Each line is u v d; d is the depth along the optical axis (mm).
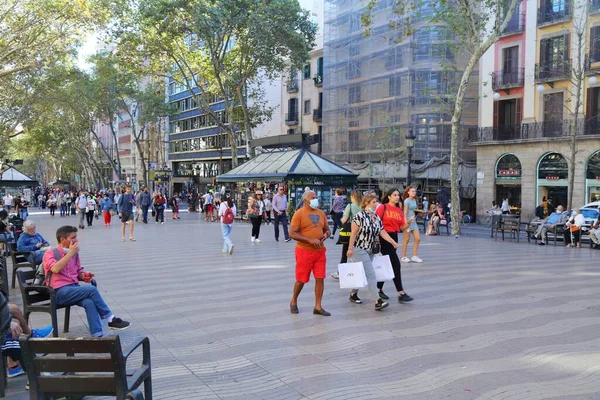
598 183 28734
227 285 10516
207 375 5551
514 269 12414
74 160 76125
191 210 47344
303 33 35750
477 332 6969
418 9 36875
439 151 36938
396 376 5406
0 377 4965
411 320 7613
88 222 28422
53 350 3770
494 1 23312
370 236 8250
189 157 72500
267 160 32062
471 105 37000
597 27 28953
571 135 28531
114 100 52250
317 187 28500
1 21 23578
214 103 64438
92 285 7477
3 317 4375
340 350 6273
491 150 34188
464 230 28641
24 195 56312
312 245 7922
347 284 8094
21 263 10805
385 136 37219
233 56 39844
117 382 3760
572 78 28156
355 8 42812
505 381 5215
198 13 32969
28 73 33125
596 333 6898
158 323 7688
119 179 56812
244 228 26266
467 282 10609
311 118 50500
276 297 9312
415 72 37312
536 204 31719
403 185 37688
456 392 4957
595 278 11133
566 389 4992
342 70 44375
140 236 21922
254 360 5984
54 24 25125
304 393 5012
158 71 42344
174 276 11648
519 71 32719
